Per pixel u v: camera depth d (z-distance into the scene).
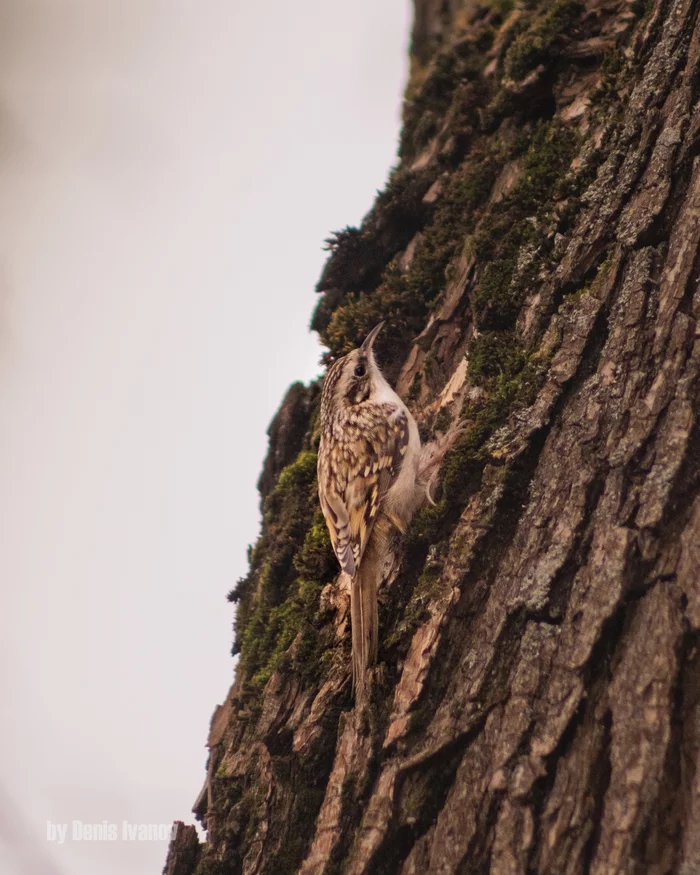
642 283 5.91
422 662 5.72
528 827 4.76
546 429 6.03
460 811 5.04
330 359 8.77
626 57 7.43
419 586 6.24
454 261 8.07
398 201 9.00
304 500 8.38
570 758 4.84
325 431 8.09
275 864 5.93
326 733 6.23
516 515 5.96
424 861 5.13
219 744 7.37
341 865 5.48
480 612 5.80
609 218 6.42
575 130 7.49
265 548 8.51
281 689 6.69
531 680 5.17
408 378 8.07
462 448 6.41
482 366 6.77
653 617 4.93
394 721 5.63
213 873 6.23
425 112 10.04
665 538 5.13
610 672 4.96
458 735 5.27
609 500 5.41
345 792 5.64
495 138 8.54
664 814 4.41
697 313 5.62
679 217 6.04
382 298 8.48
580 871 4.51
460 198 8.43
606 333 6.09
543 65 8.01
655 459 5.36
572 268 6.48
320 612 7.01
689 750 4.53
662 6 7.11
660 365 5.61
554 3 8.13
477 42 9.73
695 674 4.71
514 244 7.21
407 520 7.23
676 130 6.27
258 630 7.77
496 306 6.93
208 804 6.96
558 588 5.37
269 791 6.23
